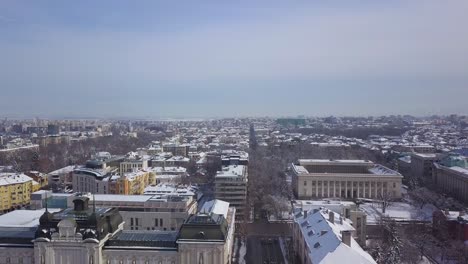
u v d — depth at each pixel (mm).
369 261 184875
